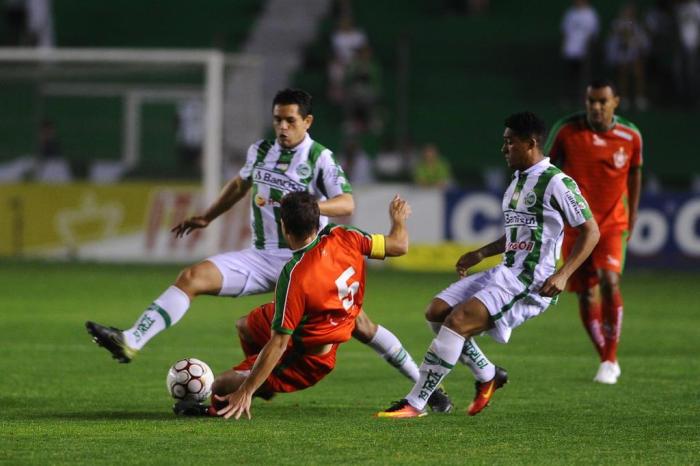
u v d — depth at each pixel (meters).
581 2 86.25
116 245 73.81
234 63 80.06
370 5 100.31
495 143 88.31
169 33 97.88
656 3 90.88
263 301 55.44
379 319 46.84
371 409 26.14
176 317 25.73
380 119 88.19
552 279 24.03
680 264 70.19
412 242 72.44
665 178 78.88
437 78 93.31
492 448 21.06
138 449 20.59
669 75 90.38
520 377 32.00
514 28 97.75
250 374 22.83
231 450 20.56
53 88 80.25
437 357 24.34
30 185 74.44
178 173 74.44
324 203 26.11
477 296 24.33
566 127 32.62
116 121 80.56
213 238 71.12
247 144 81.38
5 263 71.50
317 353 23.95
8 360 34.41
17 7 89.00
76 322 44.41
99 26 99.25
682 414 25.48
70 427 23.03
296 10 98.50
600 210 32.22
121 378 31.02
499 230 71.62
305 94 26.94
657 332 43.72
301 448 20.83
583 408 26.41
